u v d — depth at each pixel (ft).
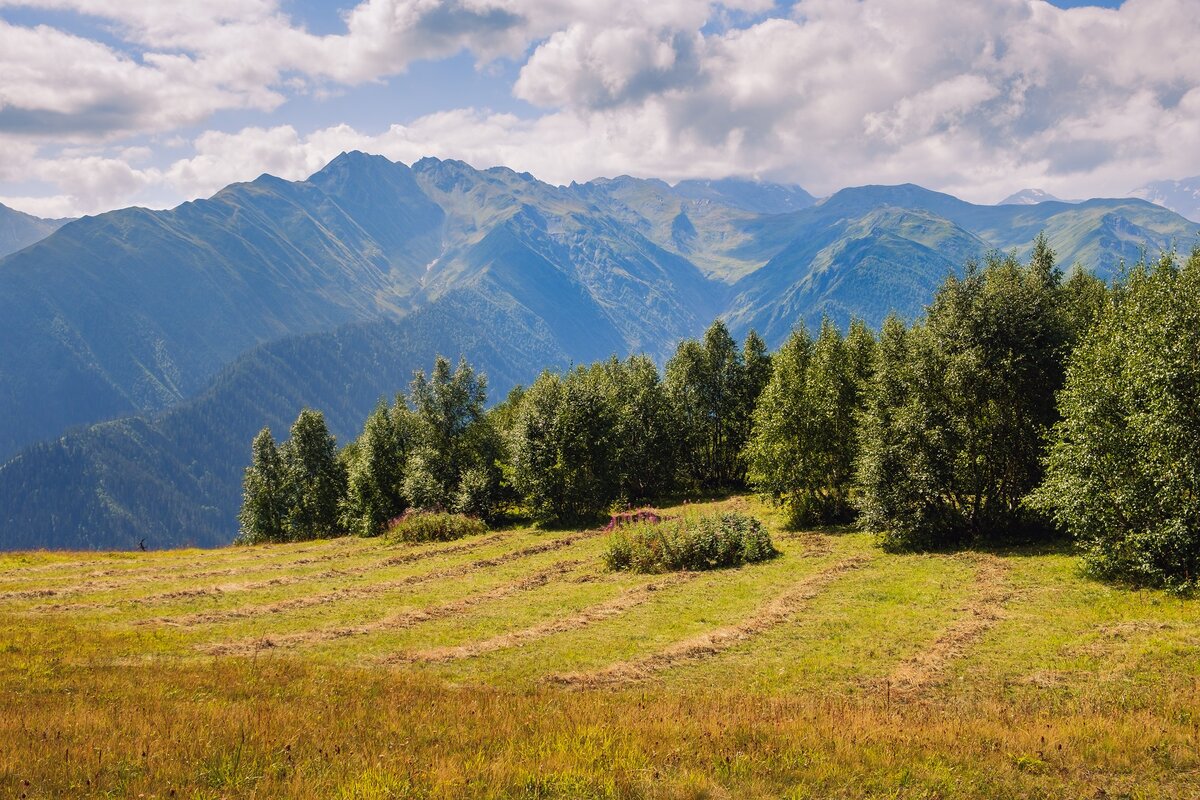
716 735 45.62
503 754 41.78
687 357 241.76
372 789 34.88
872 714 52.01
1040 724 48.29
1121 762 41.45
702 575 119.96
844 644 79.00
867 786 38.27
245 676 65.62
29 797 34.63
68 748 41.16
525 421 190.70
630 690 66.95
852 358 178.29
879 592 99.55
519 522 199.82
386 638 88.48
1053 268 179.01
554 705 56.49
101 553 169.17
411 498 201.26
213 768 38.73
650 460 226.38
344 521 217.56
